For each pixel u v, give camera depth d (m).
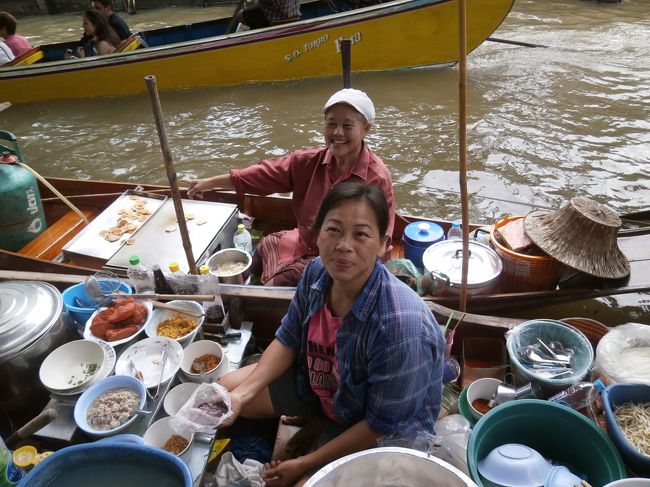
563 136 5.86
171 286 2.49
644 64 7.66
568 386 2.03
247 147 6.09
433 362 1.67
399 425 1.70
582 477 1.81
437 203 4.89
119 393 1.92
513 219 3.06
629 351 2.10
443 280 2.67
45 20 13.98
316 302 1.81
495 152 5.62
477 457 1.76
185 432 1.88
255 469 1.91
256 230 3.64
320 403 2.06
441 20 7.21
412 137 5.99
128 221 3.31
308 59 7.43
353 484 1.49
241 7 7.49
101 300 2.38
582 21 9.88
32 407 2.18
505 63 7.86
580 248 2.67
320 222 1.57
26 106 7.42
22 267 3.09
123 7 13.82
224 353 2.24
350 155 2.67
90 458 1.41
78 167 5.87
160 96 7.48
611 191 4.94
